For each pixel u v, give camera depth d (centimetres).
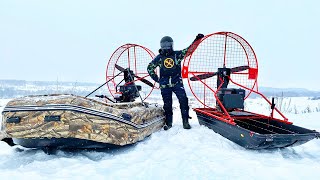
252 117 562
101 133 396
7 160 407
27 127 378
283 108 1296
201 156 407
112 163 384
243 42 650
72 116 377
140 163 380
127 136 433
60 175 335
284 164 373
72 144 398
